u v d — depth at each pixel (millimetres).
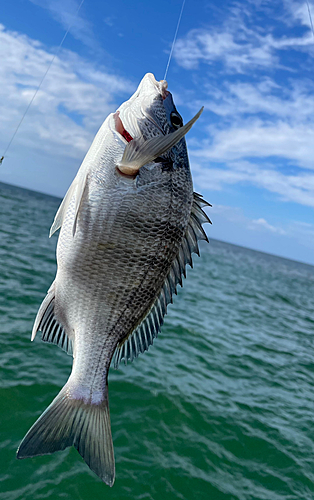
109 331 312
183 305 2221
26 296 1424
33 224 4387
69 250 303
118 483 640
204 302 2506
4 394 780
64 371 939
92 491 610
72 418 294
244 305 2854
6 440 669
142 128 319
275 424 959
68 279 307
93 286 306
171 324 1679
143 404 897
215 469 733
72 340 312
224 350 1493
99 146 311
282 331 2252
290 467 791
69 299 309
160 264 319
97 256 303
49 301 314
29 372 887
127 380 997
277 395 1172
